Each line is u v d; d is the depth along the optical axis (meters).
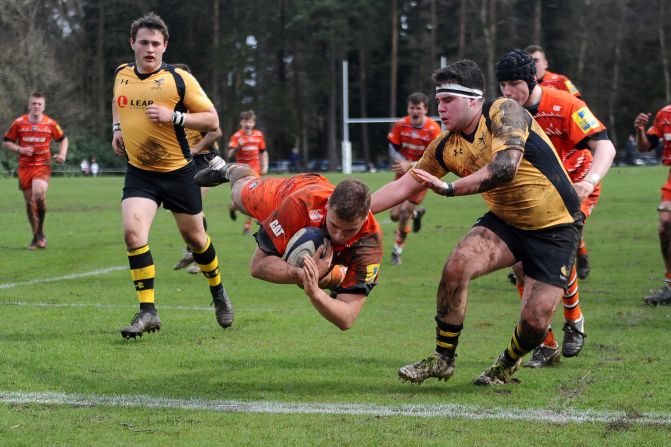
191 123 21.20
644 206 68.06
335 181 102.94
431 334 22.45
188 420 14.63
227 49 181.25
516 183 16.06
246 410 15.30
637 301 27.91
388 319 24.58
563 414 15.16
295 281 14.97
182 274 33.56
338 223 14.49
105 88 177.38
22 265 35.88
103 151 161.62
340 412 15.22
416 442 13.48
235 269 35.12
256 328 23.02
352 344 21.08
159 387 16.78
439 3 197.75
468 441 13.55
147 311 20.98
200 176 19.56
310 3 186.50
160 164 21.61
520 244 16.59
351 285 15.77
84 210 66.75
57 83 137.25
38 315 24.33
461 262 16.27
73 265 36.03
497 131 15.48
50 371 17.88
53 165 145.50
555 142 20.47
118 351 19.84
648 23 191.12
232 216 49.31
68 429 13.99
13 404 15.45
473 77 15.84
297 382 17.33
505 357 17.27
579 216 16.89
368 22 195.12
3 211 65.69
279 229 15.32
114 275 33.12
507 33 183.38
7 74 116.88
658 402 15.92
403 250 42.41
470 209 67.75
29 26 126.44
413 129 39.84
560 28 186.88
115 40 176.25
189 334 22.06
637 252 41.22
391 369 18.56
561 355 20.20
